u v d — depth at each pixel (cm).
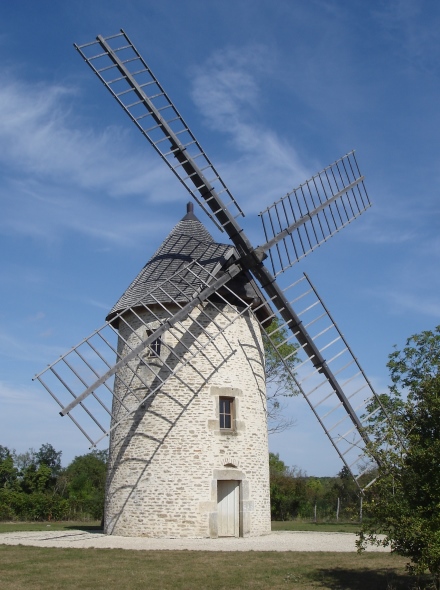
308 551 1417
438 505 891
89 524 2647
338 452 1817
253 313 1923
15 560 1246
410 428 1014
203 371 1775
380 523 979
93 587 995
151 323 1820
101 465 5241
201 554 1338
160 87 1805
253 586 1021
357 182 2220
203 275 1811
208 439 1719
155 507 1664
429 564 873
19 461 4728
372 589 1010
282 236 1898
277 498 3534
